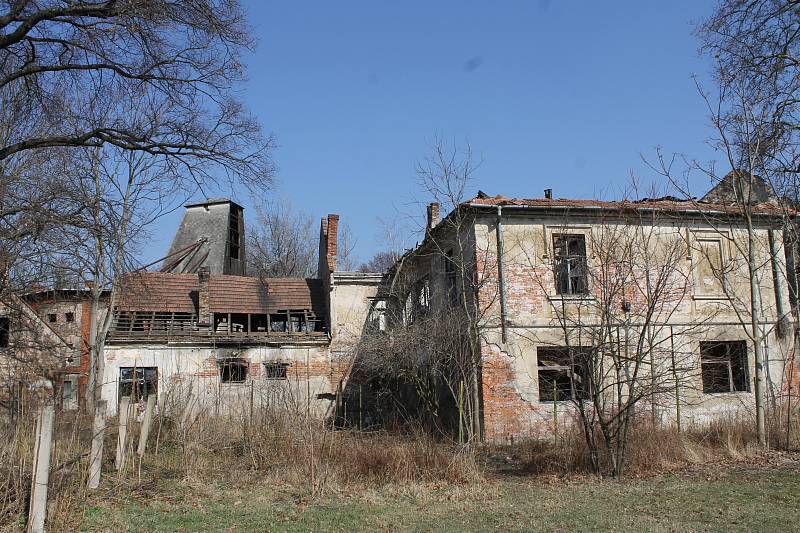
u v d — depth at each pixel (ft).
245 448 49.44
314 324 103.91
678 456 47.78
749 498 35.24
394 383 84.99
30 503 27.48
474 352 62.39
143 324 94.63
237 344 94.38
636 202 66.18
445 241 75.92
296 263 177.78
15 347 70.44
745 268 70.49
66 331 109.19
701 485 38.96
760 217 71.10
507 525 30.83
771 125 57.77
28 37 51.37
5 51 52.37
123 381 87.15
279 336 96.27
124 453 42.04
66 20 49.42
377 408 86.07
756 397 54.19
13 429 36.65
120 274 58.90
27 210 48.29
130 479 41.27
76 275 57.88
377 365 77.66
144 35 50.98
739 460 47.39
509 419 63.05
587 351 48.78
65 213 49.49
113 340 89.56
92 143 54.70
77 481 35.91
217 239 139.23
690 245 68.59
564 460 46.26
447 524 31.27
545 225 67.56
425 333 68.13
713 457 48.55
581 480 42.09
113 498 36.04
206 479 42.65
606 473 43.91
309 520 32.35
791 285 67.62
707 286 69.41
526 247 66.90
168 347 91.71
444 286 75.92
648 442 48.03
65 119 59.16
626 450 46.44
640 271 65.46
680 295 67.87
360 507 35.12
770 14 57.77
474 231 66.54
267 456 46.62
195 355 92.53
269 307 103.14
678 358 65.10
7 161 61.46
